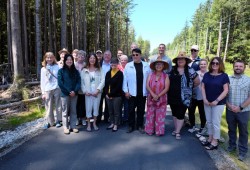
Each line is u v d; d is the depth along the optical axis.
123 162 4.98
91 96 6.88
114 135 6.59
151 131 6.68
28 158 5.11
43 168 4.68
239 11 43.94
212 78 5.72
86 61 7.02
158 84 6.45
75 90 6.61
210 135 5.96
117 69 6.86
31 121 7.83
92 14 33.16
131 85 6.75
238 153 5.84
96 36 29.75
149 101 6.65
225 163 5.12
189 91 6.29
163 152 5.53
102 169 4.68
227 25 47.97
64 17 16.05
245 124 5.46
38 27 15.84
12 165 4.79
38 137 6.34
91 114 6.97
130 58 8.44
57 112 7.21
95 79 6.90
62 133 6.67
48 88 7.04
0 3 22.34
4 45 24.83
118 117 6.94
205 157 5.32
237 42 44.59
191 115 7.19
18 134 6.57
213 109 5.71
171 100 6.36
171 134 6.80
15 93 9.31
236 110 5.43
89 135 6.55
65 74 6.57
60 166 4.77
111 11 38.84
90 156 5.24
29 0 22.78
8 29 16.62
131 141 6.17
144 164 4.92
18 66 9.65
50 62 7.05
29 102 9.08
